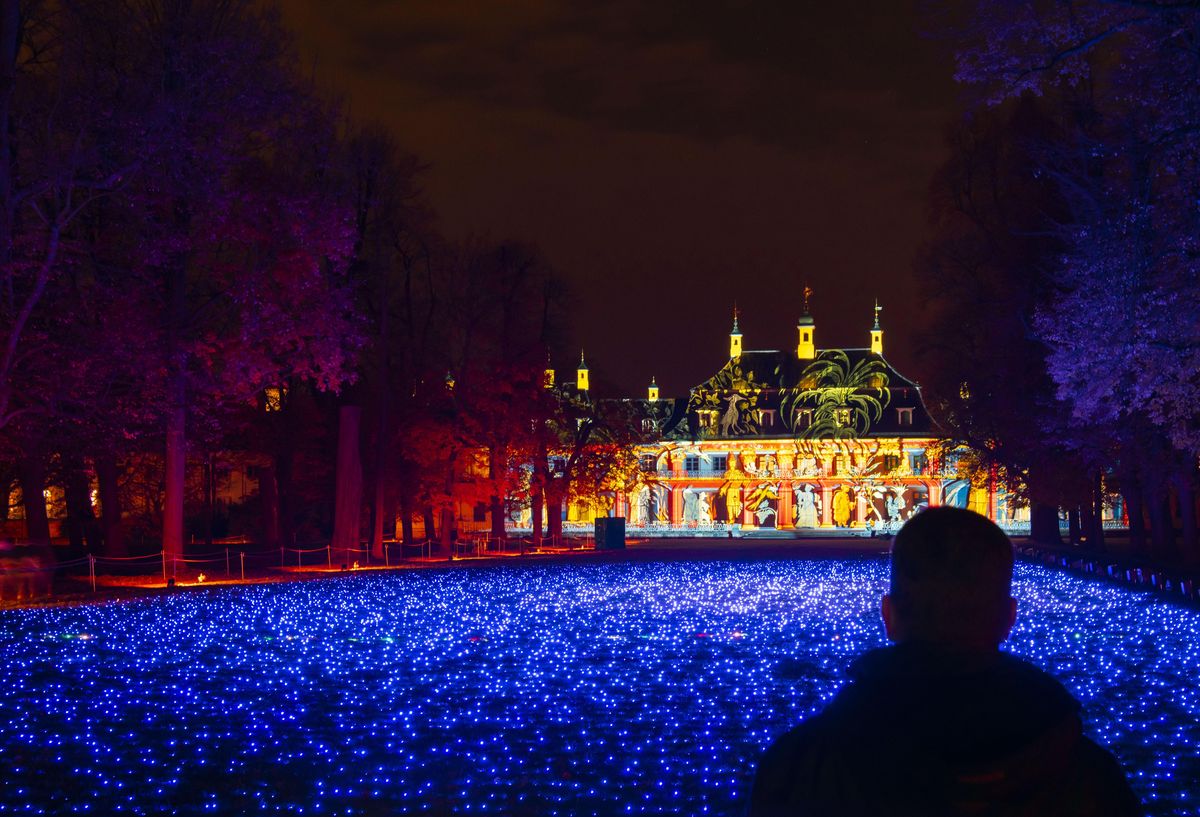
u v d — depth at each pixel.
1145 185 24.39
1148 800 9.79
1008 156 49.19
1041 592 33.12
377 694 15.37
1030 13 19.56
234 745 12.16
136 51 32.97
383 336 53.44
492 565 50.38
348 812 9.44
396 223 51.78
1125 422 39.09
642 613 27.05
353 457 49.28
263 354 36.97
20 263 29.09
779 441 108.00
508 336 62.06
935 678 2.77
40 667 18.25
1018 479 55.09
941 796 2.63
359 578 40.84
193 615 26.69
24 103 31.86
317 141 38.25
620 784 10.30
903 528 3.01
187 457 43.81
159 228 32.69
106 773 10.91
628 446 72.12
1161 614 26.33
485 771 10.84
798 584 37.53
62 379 30.94
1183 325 23.72
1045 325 29.95
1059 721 2.69
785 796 2.80
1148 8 19.27
